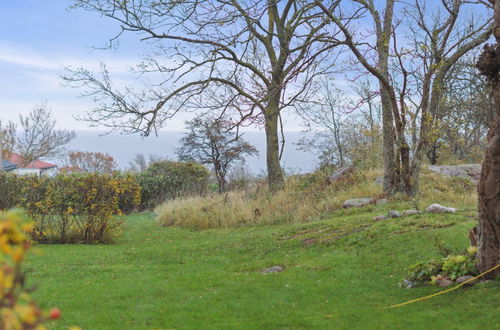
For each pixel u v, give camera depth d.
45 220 14.12
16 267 1.75
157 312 6.64
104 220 14.20
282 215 16.91
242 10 15.45
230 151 34.47
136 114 16.44
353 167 20.52
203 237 14.95
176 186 27.52
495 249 6.78
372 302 6.73
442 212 12.27
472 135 25.91
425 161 24.95
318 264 9.27
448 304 6.27
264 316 6.36
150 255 11.56
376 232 11.06
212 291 7.65
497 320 5.57
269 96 16.23
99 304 7.05
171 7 15.76
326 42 15.12
